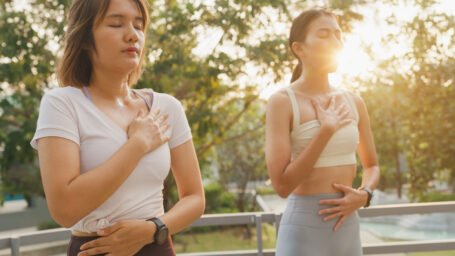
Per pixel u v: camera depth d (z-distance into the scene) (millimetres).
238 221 2160
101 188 1006
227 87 7371
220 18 6223
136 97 1257
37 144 1067
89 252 1053
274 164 1649
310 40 1702
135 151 1064
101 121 1103
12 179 8750
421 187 8344
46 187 1022
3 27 6410
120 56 1110
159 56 6449
